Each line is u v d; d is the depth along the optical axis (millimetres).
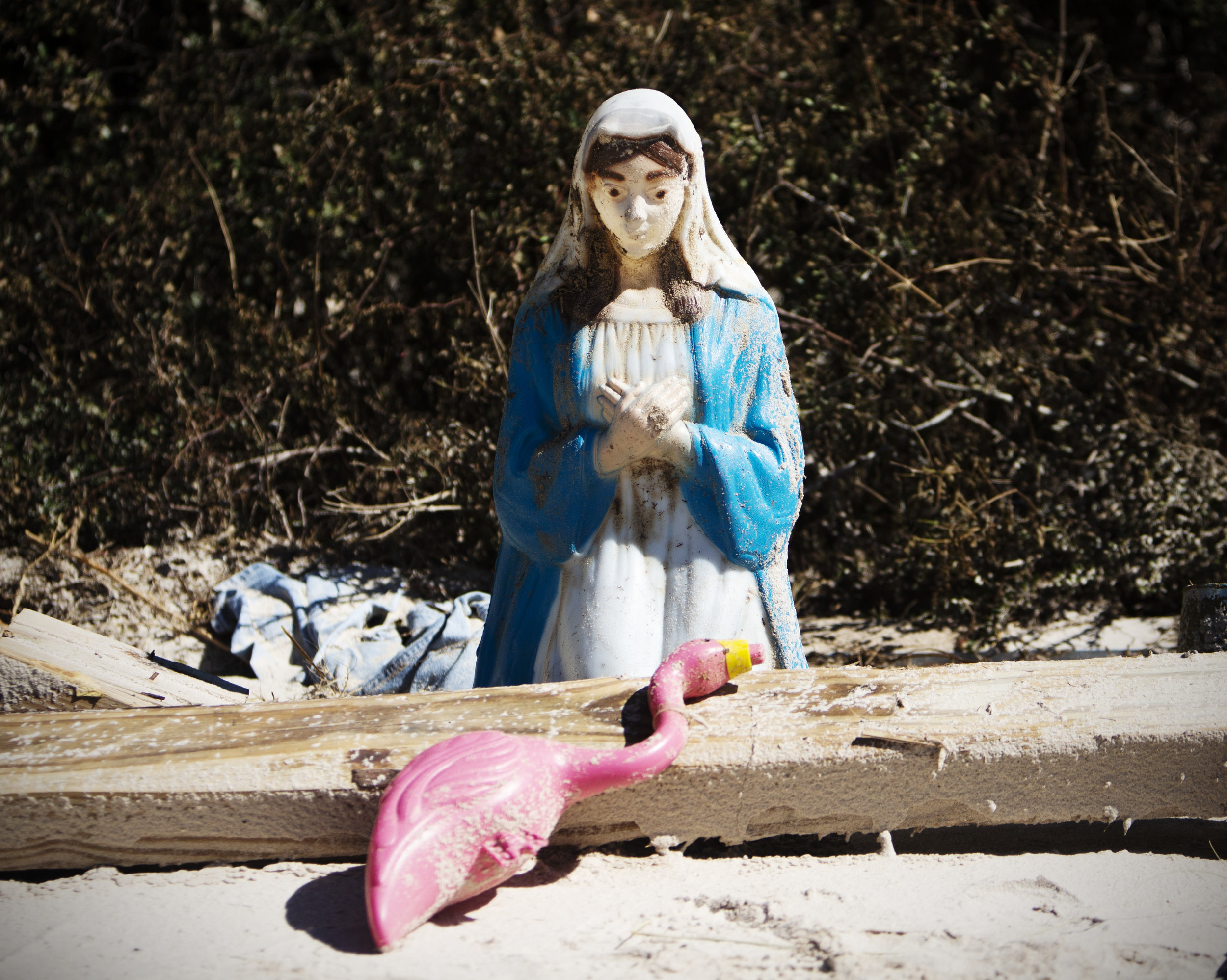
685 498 3398
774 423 3461
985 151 7652
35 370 7660
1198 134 8844
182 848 2715
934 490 6551
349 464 7082
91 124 8039
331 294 7457
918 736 2652
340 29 8094
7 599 6035
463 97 7309
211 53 8047
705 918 2416
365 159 7516
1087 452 6828
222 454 7105
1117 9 9453
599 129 3318
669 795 2678
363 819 2670
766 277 7082
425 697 2912
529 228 6992
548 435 3543
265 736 2787
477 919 2416
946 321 6887
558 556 3406
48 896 2559
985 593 6285
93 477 6941
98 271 7617
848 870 2660
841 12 7660
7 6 8078
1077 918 2379
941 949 2232
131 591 6035
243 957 2236
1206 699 2711
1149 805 2670
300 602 5781
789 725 2715
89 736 2805
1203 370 7102
